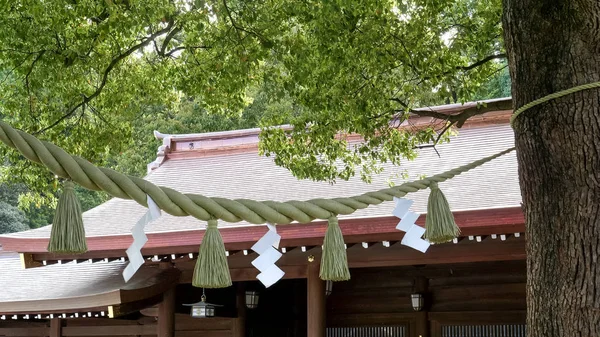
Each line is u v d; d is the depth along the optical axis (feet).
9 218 74.33
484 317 30.66
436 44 22.00
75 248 6.41
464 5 24.04
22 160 28.19
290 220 7.42
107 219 32.04
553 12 10.35
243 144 39.27
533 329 10.43
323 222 24.13
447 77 21.91
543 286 10.32
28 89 26.73
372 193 8.56
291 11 22.08
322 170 25.23
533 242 10.53
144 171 65.26
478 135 34.32
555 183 10.29
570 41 10.27
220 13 24.02
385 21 21.53
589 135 10.05
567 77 10.23
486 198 25.67
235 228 24.97
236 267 28.48
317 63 22.75
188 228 28.94
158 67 28.63
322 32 21.16
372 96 22.43
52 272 32.71
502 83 63.46
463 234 22.95
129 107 29.30
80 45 25.75
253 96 58.90
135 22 23.49
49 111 28.27
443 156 32.73
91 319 32.60
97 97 29.12
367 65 22.36
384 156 25.34
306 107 24.98
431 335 31.45
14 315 29.45
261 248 7.36
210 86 27.30
